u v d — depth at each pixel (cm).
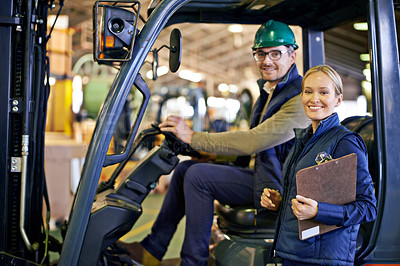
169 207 196
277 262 164
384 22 166
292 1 184
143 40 146
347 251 126
